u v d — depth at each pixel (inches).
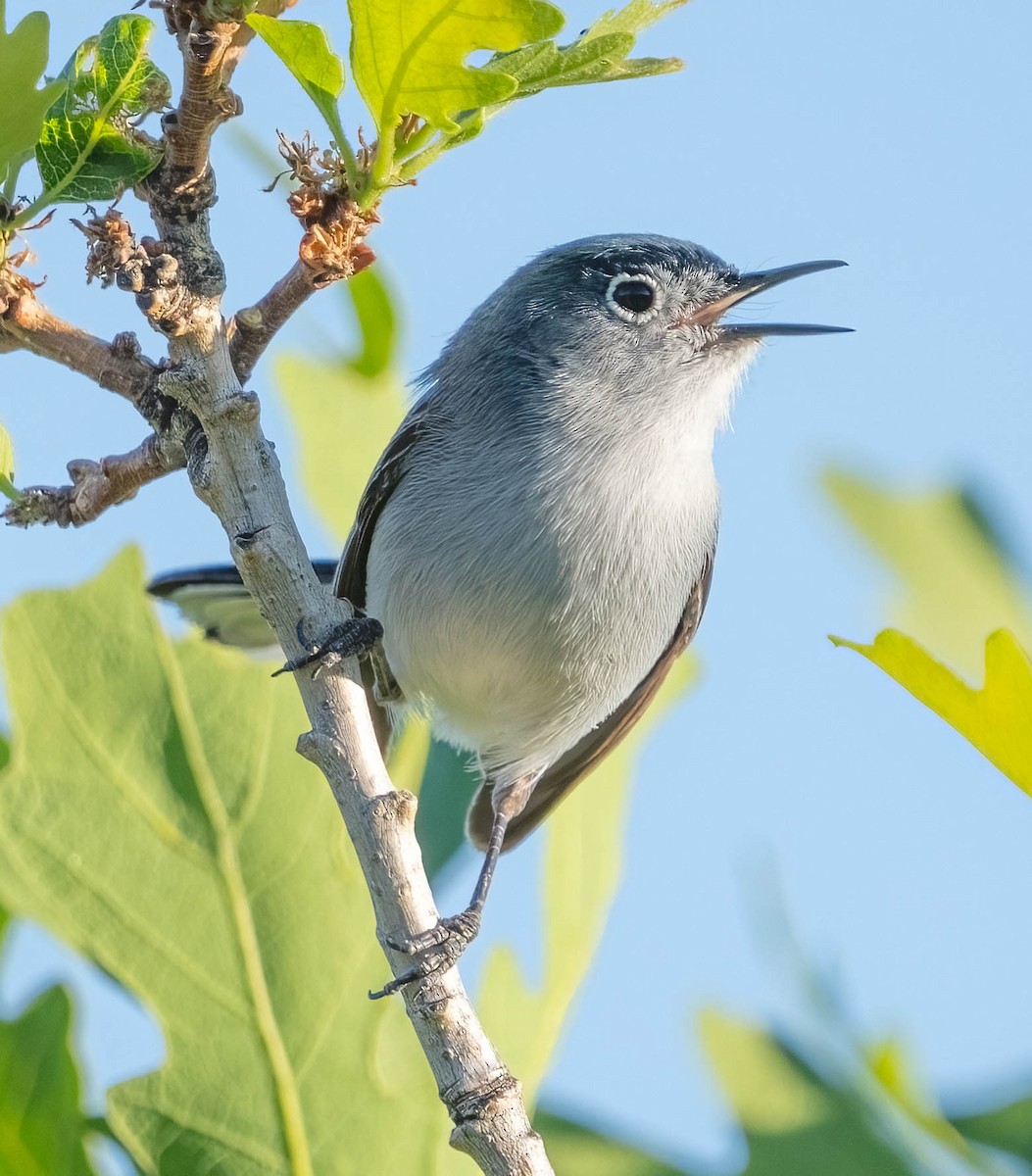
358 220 230.7
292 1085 212.1
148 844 216.8
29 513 248.4
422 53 203.2
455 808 325.1
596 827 257.6
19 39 204.5
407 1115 217.0
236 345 241.0
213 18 203.8
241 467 239.5
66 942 209.5
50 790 214.7
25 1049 190.2
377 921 223.6
